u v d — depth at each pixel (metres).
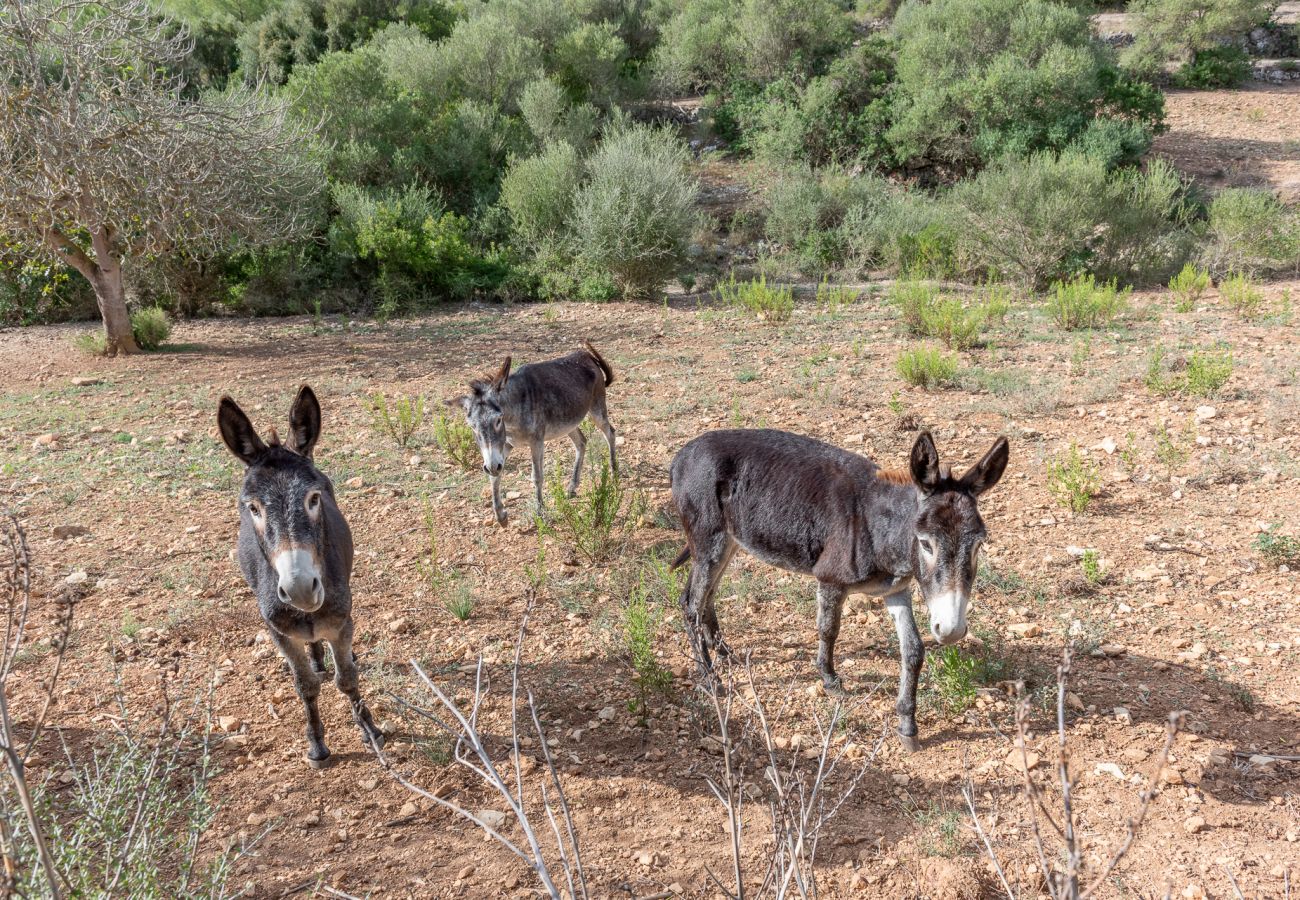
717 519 5.45
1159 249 19.50
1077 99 24.86
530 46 28.39
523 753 4.94
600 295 19.59
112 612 6.51
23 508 8.46
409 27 30.25
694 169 27.48
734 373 12.78
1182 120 29.98
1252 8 32.50
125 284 19.11
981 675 5.43
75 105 13.43
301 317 19.16
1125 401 10.38
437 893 3.98
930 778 4.64
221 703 5.43
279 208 17.92
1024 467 8.69
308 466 4.29
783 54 29.78
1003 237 18.98
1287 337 12.98
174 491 8.95
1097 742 4.81
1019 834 4.19
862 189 23.61
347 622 4.63
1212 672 5.33
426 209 20.94
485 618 6.46
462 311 19.31
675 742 5.01
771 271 21.86
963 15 27.45
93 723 5.16
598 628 6.26
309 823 4.43
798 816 4.26
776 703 5.32
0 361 15.38
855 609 6.44
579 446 9.09
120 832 3.44
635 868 4.08
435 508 8.50
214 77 29.16
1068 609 6.17
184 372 14.22
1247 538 6.94
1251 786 4.42
